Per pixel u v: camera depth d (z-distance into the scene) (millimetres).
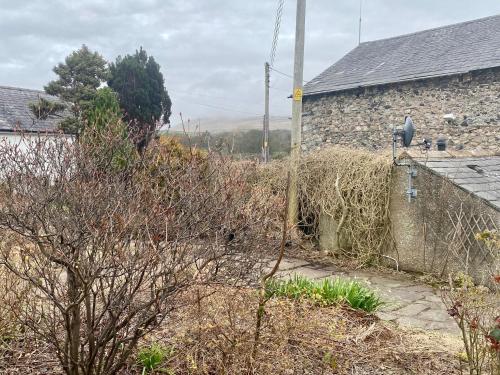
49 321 3129
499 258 5152
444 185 7316
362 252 8359
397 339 4473
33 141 4188
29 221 2797
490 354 3381
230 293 3482
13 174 3162
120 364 3012
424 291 6668
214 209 3246
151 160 3898
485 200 6809
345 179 8672
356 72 19109
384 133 17016
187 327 3439
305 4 9641
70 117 16203
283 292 4773
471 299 3957
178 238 2883
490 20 17609
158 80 25312
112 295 2773
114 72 23953
